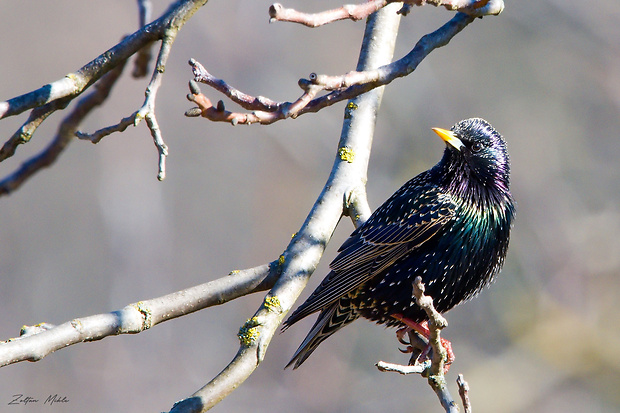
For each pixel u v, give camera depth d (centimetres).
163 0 1695
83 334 515
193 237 1731
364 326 1584
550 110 1716
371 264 673
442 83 1709
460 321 1516
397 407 1498
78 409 1565
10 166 1720
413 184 711
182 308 564
